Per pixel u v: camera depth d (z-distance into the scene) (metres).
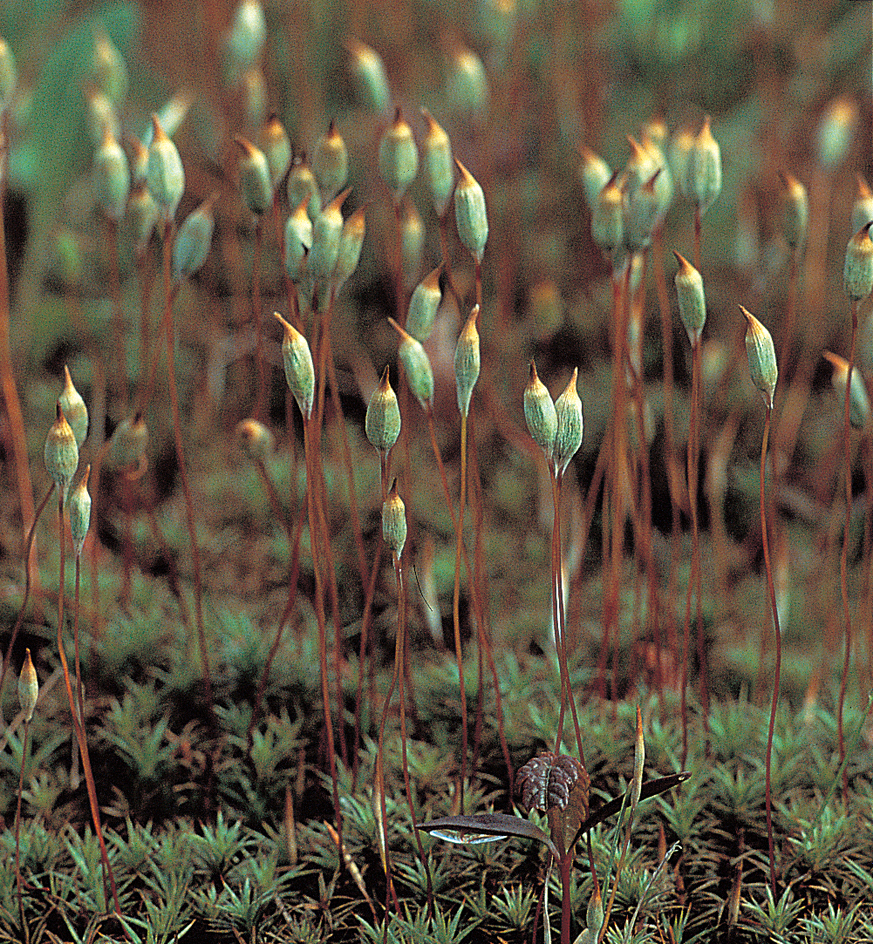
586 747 1.03
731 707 1.04
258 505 1.07
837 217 1.32
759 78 1.42
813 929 1.01
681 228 1.30
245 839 1.02
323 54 1.45
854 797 1.03
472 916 1.02
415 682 1.05
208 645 1.05
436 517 1.07
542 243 1.24
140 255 1.04
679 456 1.08
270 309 1.23
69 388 1.01
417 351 1.01
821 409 1.16
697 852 1.02
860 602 1.04
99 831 1.01
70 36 1.23
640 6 1.29
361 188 1.29
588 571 1.07
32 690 1.00
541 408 1.00
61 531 1.00
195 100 1.36
